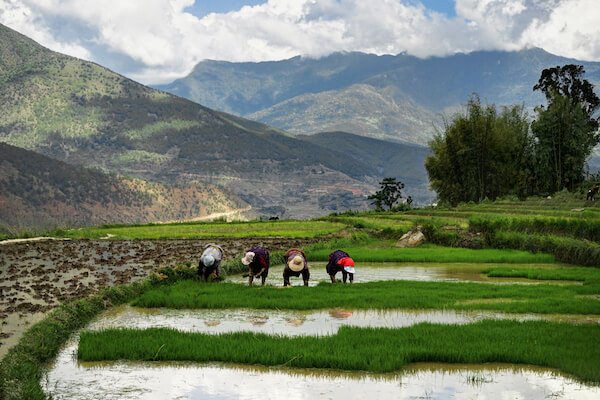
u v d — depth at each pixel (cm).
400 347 1392
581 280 2609
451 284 2358
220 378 1245
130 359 1368
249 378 1245
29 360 1284
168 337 1489
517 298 2091
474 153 8262
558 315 1833
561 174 8044
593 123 8594
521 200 7650
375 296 2050
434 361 1350
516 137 8350
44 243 3869
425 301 1969
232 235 4766
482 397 1133
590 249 3186
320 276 2784
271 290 2180
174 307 1953
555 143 7994
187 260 3016
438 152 8956
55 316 1620
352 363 1294
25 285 2159
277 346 1403
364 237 4644
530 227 3997
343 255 2412
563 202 6512
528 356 1330
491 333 1522
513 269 2933
